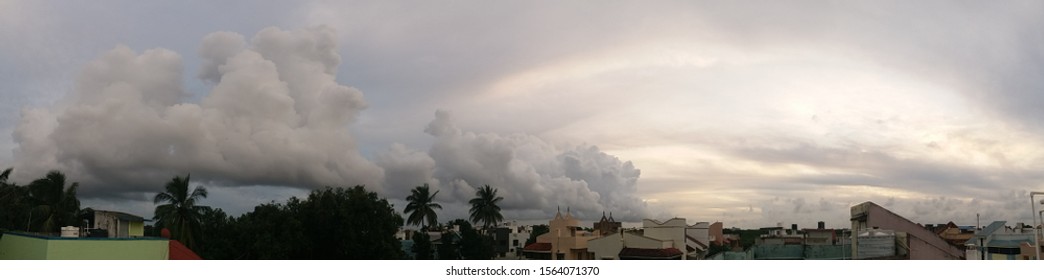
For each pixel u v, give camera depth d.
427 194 46.53
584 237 36.34
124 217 32.88
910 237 28.11
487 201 46.50
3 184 41.41
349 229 32.97
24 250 19.91
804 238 34.59
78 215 41.97
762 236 36.53
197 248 40.78
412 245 45.50
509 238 46.41
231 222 34.12
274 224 32.78
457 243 46.66
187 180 42.25
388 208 34.88
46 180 41.12
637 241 33.16
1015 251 27.00
